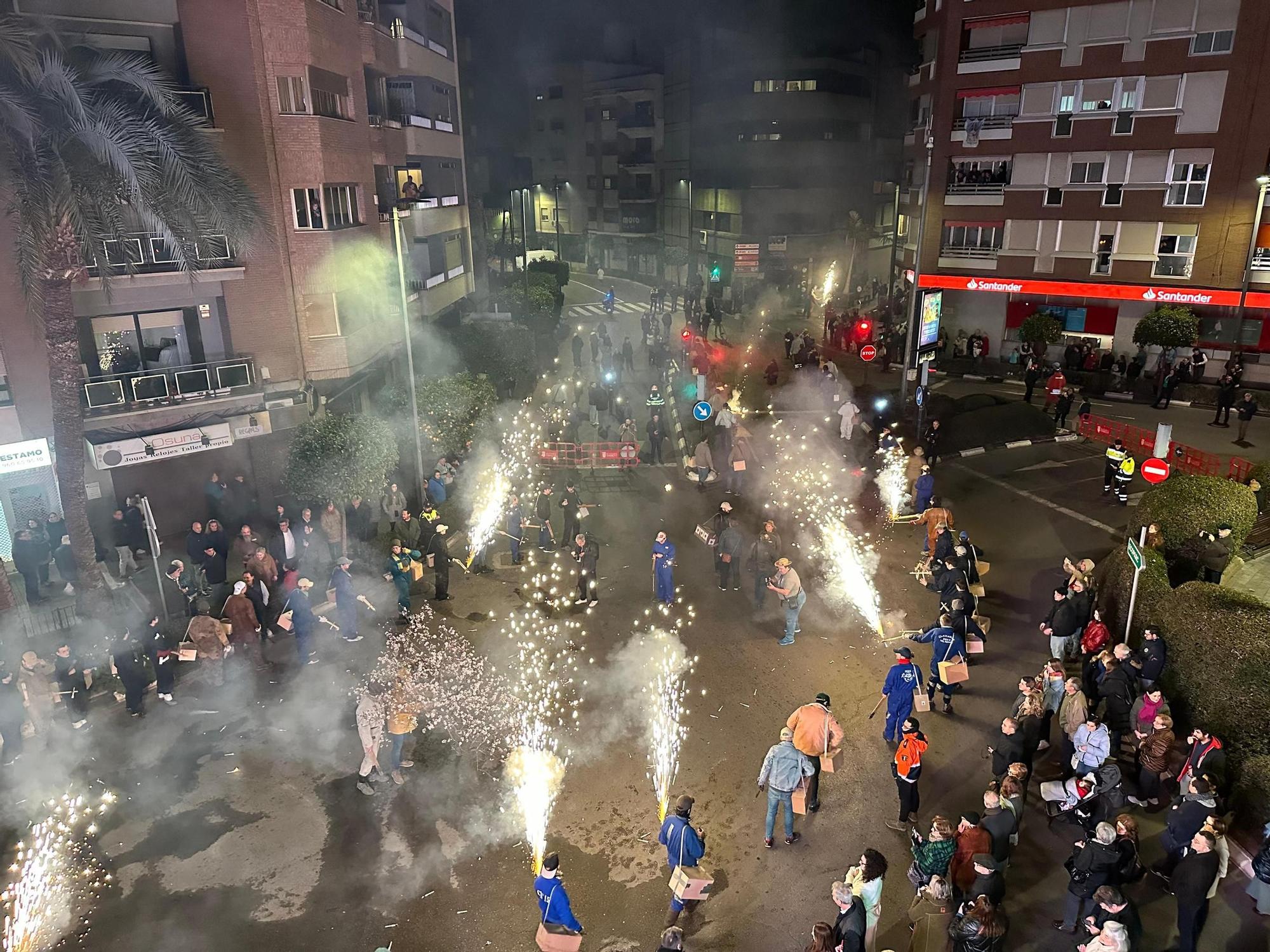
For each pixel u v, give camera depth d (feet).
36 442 57.36
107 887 33.99
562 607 56.59
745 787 39.14
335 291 71.97
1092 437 89.61
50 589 57.67
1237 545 55.98
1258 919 31.19
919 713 44.09
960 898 30.22
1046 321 109.81
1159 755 36.24
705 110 208.74
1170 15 102.68
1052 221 116.06
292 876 34.35
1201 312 108.17
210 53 63.46
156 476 65.92
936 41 126.41
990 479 79.05
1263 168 100.12
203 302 66.59
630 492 78.02
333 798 38.88
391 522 67.41
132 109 50.08
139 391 61.98
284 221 68.80
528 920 32.09
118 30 61.11
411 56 98.58
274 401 68.69
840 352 134.00
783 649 50.88
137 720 44.93
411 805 38.27
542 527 65.00
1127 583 48.98
